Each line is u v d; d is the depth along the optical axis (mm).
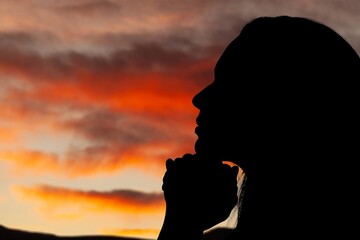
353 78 1788
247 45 1893
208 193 1965
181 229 1953
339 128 1738
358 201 1692
